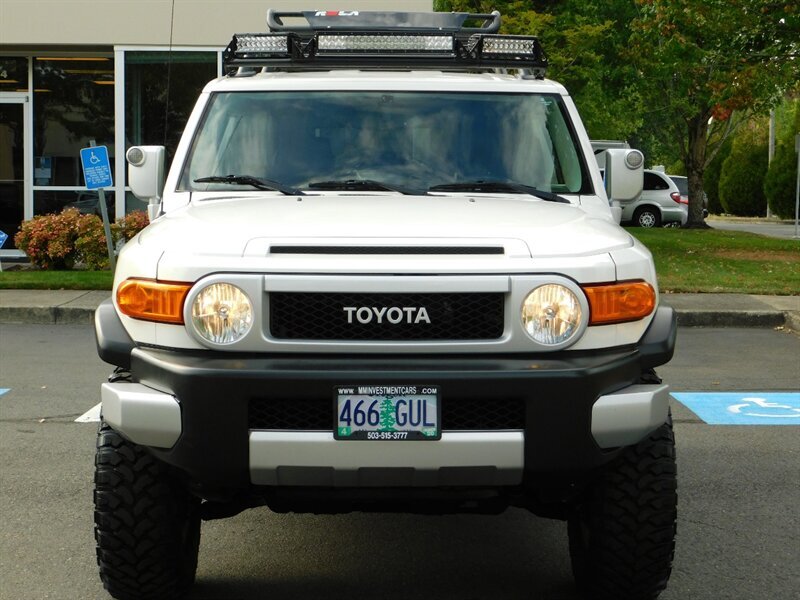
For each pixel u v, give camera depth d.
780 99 28.31
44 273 16.53
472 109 5.51
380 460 3.87
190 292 3.95
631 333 4.10
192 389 3.87
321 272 3.90
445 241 4.04
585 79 28.16
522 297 3.93
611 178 5.46
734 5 21.17
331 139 5.41
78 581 4.86
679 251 23.00
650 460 4.17
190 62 19.09
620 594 4.33
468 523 5.76
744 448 7.47
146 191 5.46
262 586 4.81
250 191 5.22
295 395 3.86
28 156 20.08
